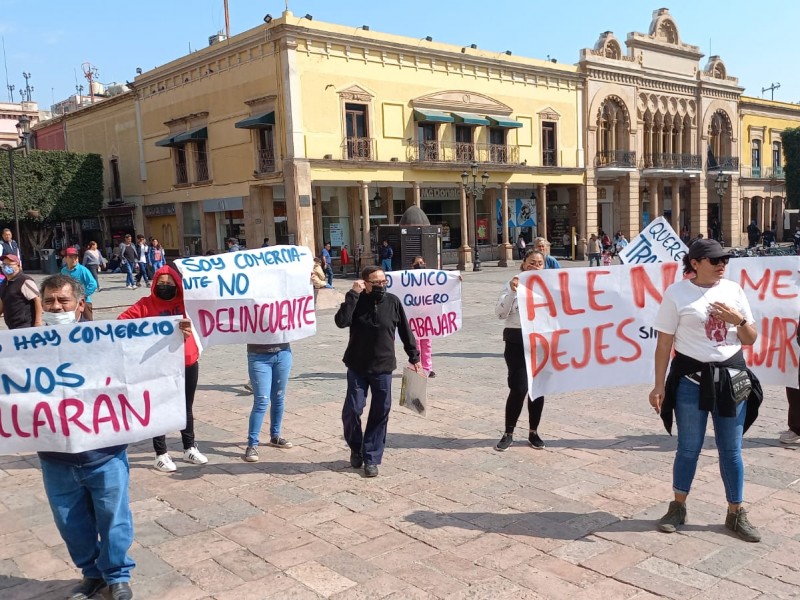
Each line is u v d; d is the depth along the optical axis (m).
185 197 31.80
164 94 32.03
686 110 42.25
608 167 37.62
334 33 26.70
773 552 4.20
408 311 9.04
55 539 4.68
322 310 17.91
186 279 5.98
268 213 28.69
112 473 3.79
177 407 4.15
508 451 6.23
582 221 37.38
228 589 3.90
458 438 6.66
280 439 6.51
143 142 33.94
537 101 34.53
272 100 26.50
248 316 6.14
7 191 29.98
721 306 4.18
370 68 28.09
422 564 4.14
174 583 3.98
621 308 6.18
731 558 4.13
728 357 4.27
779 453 5.99
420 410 5.94
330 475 5.73
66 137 39.78
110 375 3.96
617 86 37.94
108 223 37.41
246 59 27.44
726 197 45.62
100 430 3.87
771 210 50.00
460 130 31.66
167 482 5.63
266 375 6.21
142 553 4.37
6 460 6.36
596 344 6.16
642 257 8.28
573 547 4.32
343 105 27.36
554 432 6.77
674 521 4.52
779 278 6.12
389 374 5.66
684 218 44.62
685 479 4.44
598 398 8.09
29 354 3.82
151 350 4.07
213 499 5.25
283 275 6.29
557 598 3.74
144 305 6.00
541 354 6.04
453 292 9.20
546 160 35.28
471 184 29.94
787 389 6.19
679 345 4.37
